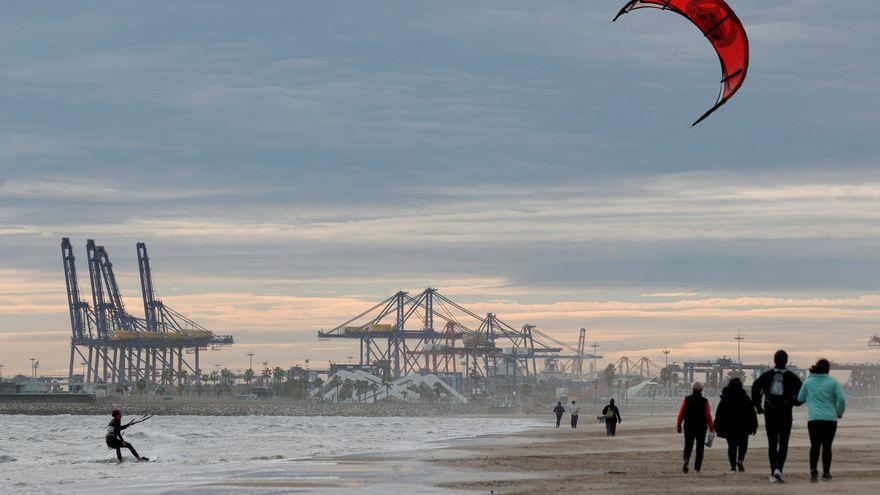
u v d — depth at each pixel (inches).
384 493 1028.5
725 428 1210.0
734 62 832.9
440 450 2025.1
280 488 1120.2
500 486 1092.5
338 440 2881.4
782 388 1027.3
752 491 940.6
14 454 2183.8
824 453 1028.5
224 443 2696.9
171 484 1207.6
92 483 1261.1
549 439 2667.3
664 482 1080.2
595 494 960.9
